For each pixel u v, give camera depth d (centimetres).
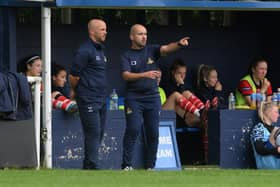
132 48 3809
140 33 3781
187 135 4516
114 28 4619
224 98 4816
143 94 3775
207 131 4228
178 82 4500
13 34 4106
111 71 4606
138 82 3766
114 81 4612
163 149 4091
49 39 3797
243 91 4466
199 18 4784
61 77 4156
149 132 3825
